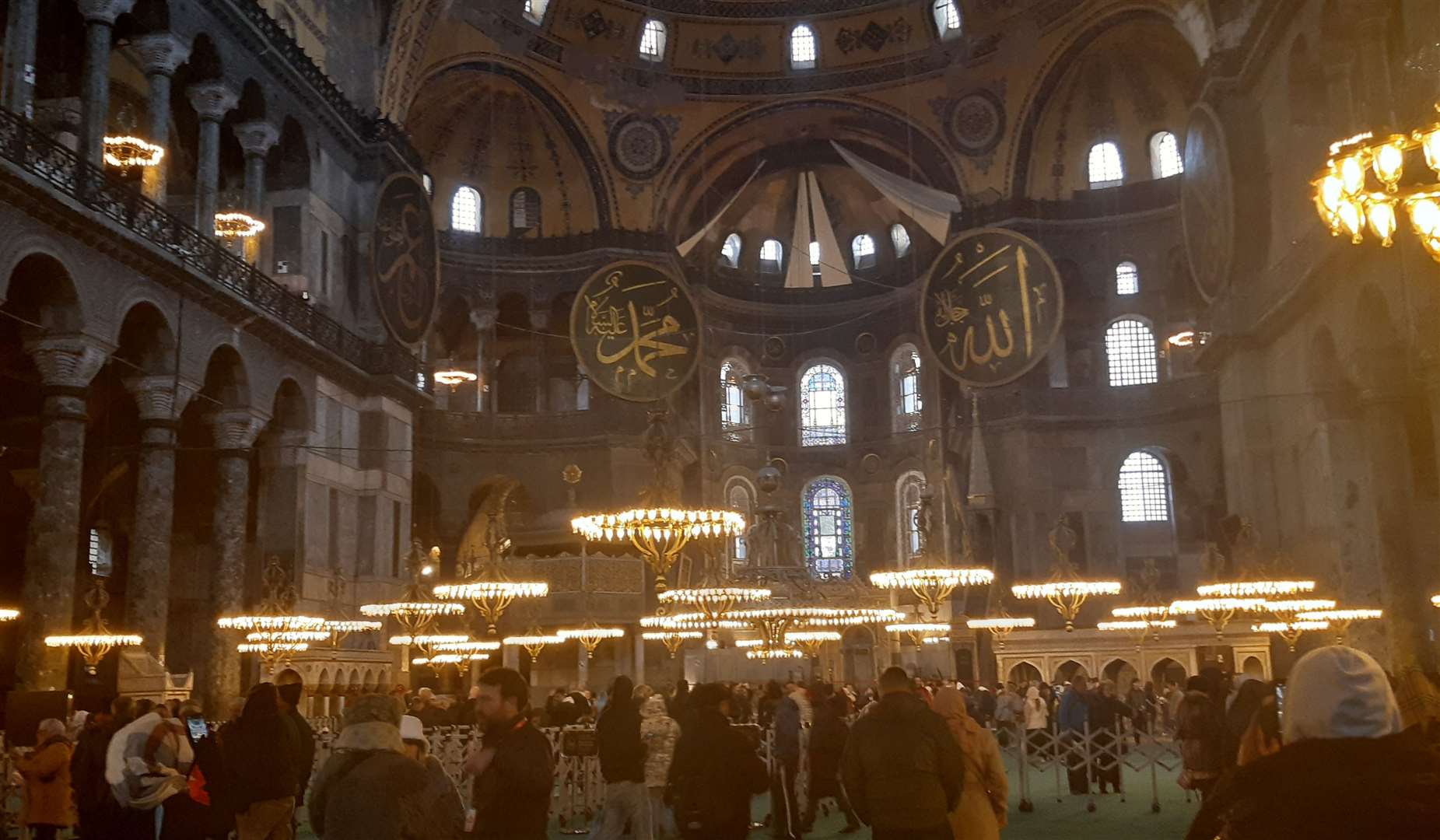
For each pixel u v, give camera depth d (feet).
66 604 56.34
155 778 26.30
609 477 113.50
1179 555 110.63
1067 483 112.37
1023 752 46.01
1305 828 8.21
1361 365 68.49
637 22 115.44
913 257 131.64
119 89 78.89
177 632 83.92
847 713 47.26
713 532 54.03
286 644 70.49
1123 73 112.68
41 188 52.80
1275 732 20.04
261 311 72.54
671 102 117.91
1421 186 28.02
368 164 92.22
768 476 70.64
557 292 118.32
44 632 55.62
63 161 56.29
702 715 24.18
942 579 59.77
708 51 118.93
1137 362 114.32
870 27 118.32
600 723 29.04
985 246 78.74
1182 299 112.98
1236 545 71.97
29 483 77.87
